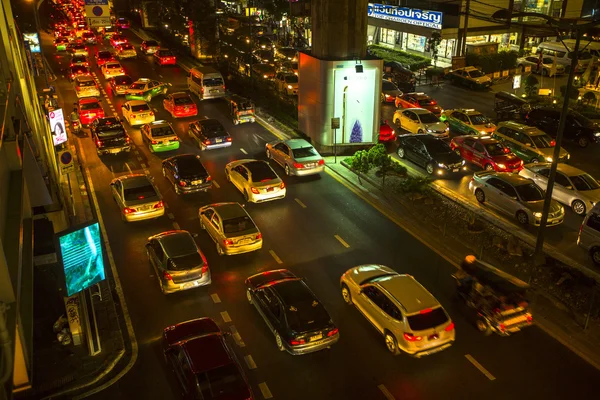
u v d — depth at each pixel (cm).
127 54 5575
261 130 3406
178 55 5878
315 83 2939
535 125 3331
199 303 1703
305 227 2178
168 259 1698
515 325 1509
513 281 1591
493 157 2680
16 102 1616
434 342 1409
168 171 2539
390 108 3925
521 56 5356
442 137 3170
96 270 1432
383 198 2438
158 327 1587
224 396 1195
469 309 1609
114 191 2300
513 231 2141
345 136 2989
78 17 8162
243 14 8050
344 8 2812
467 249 1997
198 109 3872
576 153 3031
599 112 3644
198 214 2295
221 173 2720
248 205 2377
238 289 1777
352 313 1650
